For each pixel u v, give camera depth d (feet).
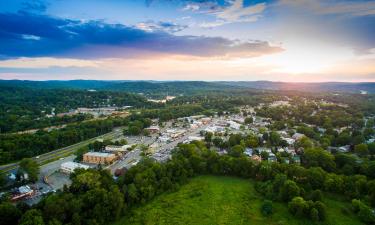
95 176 579.48
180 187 655.76
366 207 515.50
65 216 457.68
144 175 615.16
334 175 626.64
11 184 652.48
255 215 537.24
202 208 560.61
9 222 442.09
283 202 578.66
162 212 541.75
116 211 510.58
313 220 508.12
